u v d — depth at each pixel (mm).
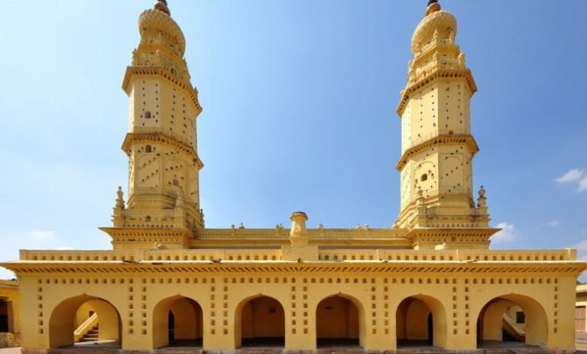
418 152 27938
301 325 17250
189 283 17469
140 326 17109
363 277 17609
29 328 16922
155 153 26219
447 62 27609
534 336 18188
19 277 17203
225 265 17109
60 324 18078
